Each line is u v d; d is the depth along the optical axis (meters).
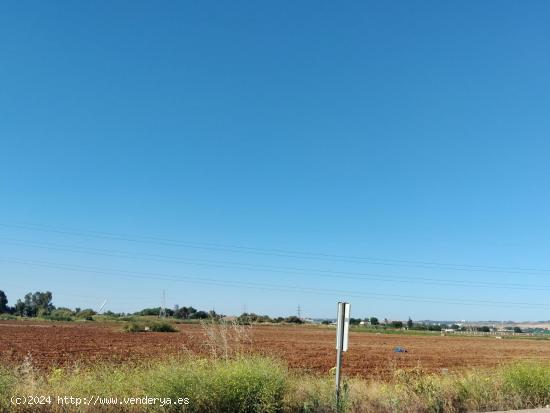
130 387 10.95
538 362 17.64
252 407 10.99
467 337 116.19
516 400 14.30
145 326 77.81
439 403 13.28
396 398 13.04
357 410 12.38
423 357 48.03
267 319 153.50
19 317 129.00
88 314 133.62
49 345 44.97
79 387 10.83
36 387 10.59
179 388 10.55
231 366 11.49
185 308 136.12
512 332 159.12
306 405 11.53
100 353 35.50
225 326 13.22
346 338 12.04
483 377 15.41
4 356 31.64
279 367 12.11
